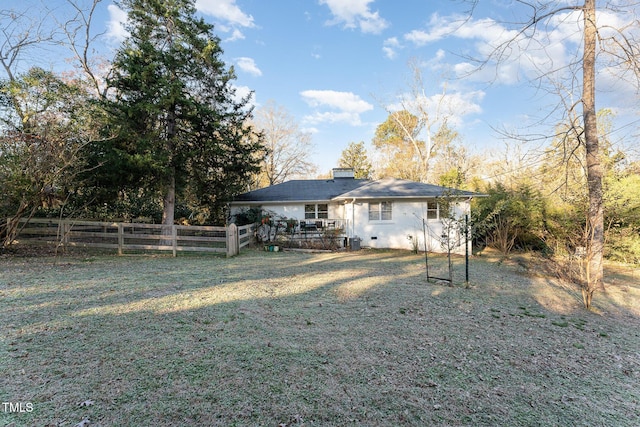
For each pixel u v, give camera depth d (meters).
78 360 3.16
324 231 14.33
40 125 8.52
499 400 2.77
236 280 7.01
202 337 3.82
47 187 9.28
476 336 4.21
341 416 2.46
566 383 3.11
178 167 11.63
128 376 2.90
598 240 7.33
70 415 2.34
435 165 32.22
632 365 3.55
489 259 11.96
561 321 4.99
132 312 4.62
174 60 11.36
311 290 6.35
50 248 10.80
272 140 33.41
